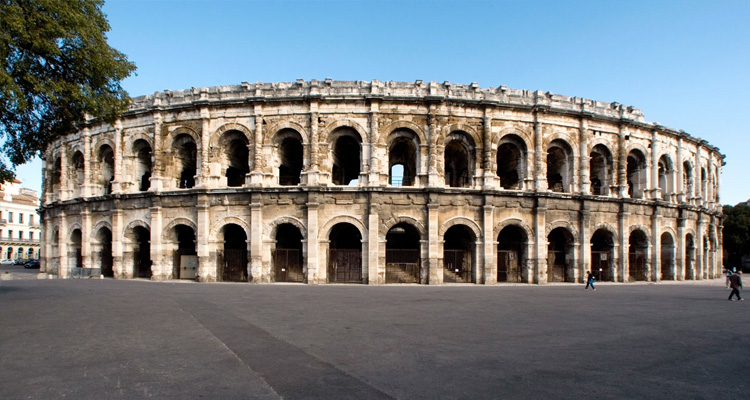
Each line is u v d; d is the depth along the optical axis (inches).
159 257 1739.7
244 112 1727.4
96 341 625.6
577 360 548.1
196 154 1895.9
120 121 1851.6
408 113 1710.1
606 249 1923.0
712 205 2437.3
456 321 810.2
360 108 1699.1
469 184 1766.7
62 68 1002.1
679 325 804.6
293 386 438.9
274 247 1678.2
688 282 1995.6
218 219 1701.5
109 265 1953.7
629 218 1931.6
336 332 697.6
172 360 528.7
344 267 1670.8
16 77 903.7
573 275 1803.6
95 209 1902.1
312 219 1631.4
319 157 1691.7
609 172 1942.7
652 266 1982.0
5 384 440.5
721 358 571.2
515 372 493.0
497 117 1765.5
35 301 1049.5
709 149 2416.3
